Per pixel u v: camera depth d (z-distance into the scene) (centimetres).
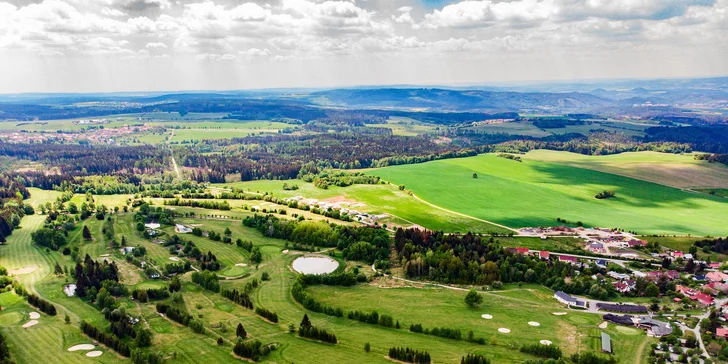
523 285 17500
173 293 15662
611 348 12488
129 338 12750
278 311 14800
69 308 14588
